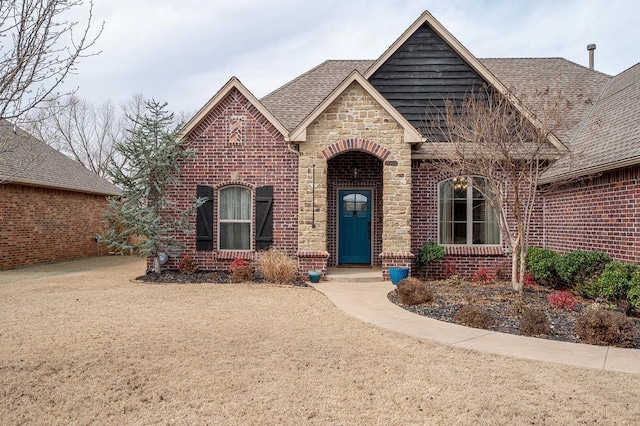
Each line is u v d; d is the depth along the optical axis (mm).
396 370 5145
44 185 16703
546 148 11820
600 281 8430
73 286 11273
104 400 4297
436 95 13445
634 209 8656
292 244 12914
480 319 7191
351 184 14531
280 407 4148
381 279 12094
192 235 13031
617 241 9219
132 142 12133
